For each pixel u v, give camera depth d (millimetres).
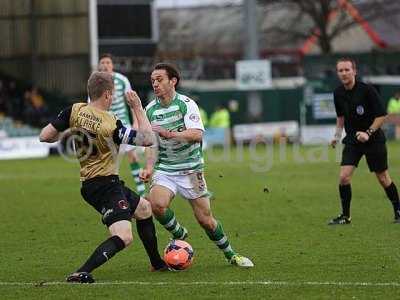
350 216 36438
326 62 108125
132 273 25203
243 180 53906
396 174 56000
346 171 34156
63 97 90875
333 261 26562
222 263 26531
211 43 133125
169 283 23672
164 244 30438
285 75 122000
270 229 33469
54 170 63688
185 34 136375
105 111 23469
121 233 23438
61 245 30625
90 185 23578
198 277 24438
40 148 80188
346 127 34312
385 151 34250
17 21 91812
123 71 100250
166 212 25422
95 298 22000
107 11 107688
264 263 26453
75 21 89875
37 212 39750
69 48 90375
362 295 21953
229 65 119375
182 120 25062
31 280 24484
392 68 114375
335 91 34062
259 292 22422
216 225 25734
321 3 127438
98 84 23344
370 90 33375
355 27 135250
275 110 98688
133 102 23531
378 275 24312
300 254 27875
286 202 42125
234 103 99062
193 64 115438
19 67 92500
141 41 109188
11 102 90188
